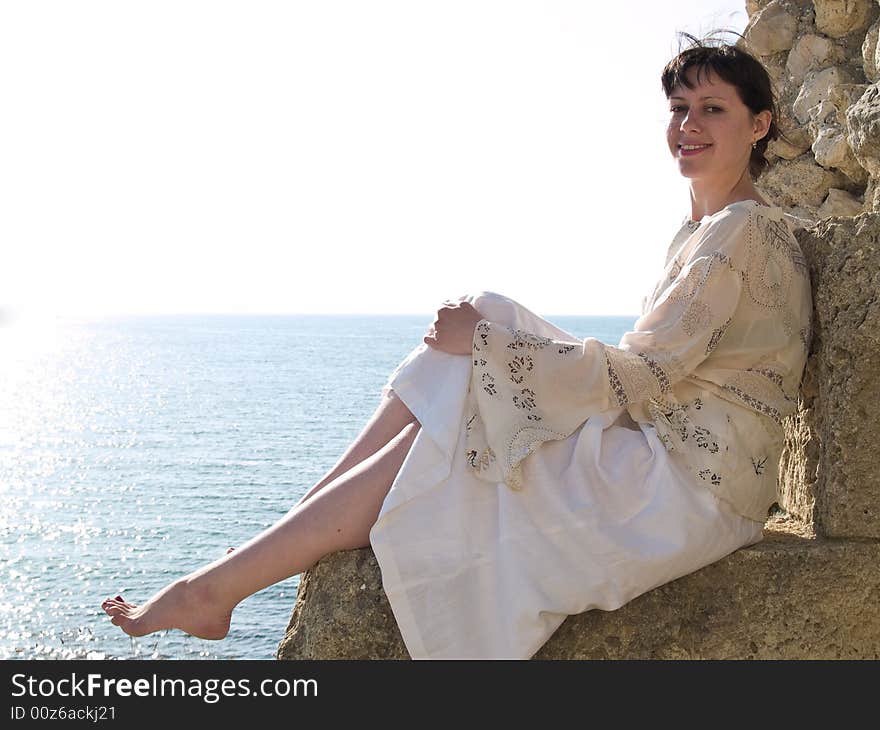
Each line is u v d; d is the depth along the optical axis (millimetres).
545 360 2469
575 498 2387
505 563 2336
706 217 2723
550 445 2457
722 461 2514
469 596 2338
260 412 87812
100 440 71250
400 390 2502
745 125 2854
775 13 4281
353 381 121750
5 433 75875
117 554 35125
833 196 4051
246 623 19203
